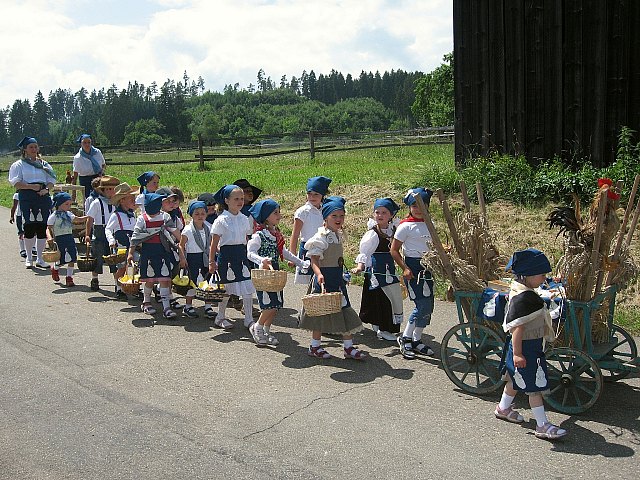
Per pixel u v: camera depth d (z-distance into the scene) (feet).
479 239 21.52
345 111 603.26
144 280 28.76
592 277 18.57
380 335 25.76
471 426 17.92
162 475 15.55
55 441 17.37
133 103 627.05
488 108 46.01
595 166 41.50
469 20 46.11
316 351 23.53
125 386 20.99
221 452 16.60
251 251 25.18
